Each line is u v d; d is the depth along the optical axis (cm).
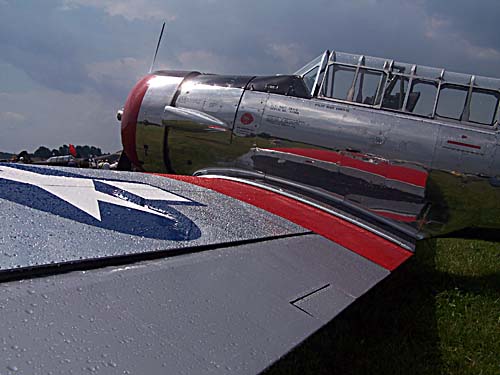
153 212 233
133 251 174
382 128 483
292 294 194
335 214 467
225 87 567
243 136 539
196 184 385
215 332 140
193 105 576
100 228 184
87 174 281
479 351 357
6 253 139
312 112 509
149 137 611
